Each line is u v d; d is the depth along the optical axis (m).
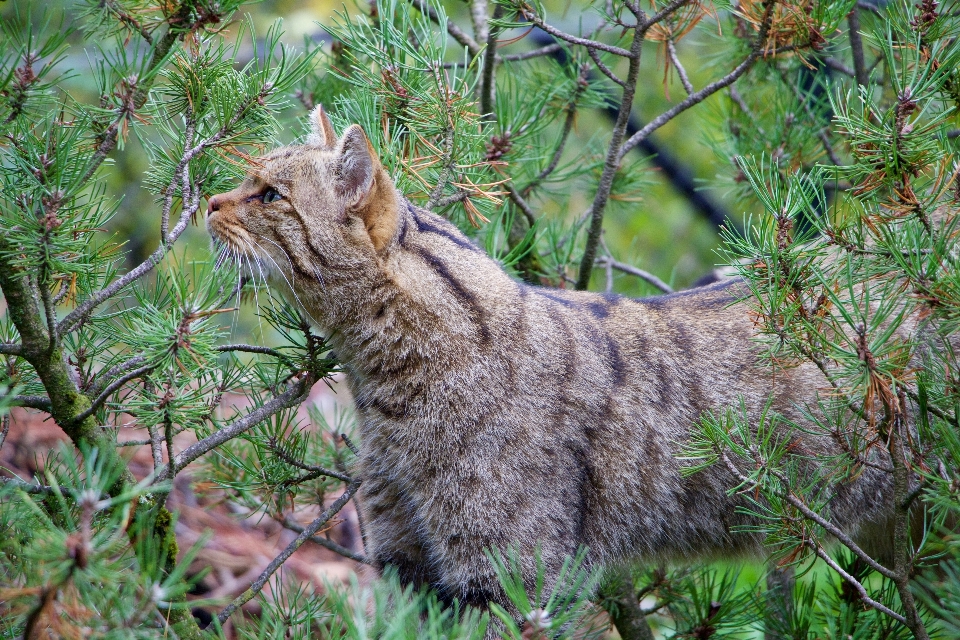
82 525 2.99
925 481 4.21
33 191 3.91
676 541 5.67
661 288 7.48
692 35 11.20
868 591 5.72
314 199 5.05
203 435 5.26
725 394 5.48
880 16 6.47
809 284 4.29
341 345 5.25
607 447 5.29
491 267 5.36
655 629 7.80
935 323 4.50
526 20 6.07
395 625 3.46
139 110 4.31
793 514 4.49
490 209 6.23
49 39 3.95
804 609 5.74
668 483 5.46
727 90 7.49
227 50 5.75
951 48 5.12
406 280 5.05
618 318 5.64
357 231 5.02
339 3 10.64
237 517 6.60
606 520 5.40
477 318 5.08
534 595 4.93
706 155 10.94
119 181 9.48
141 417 4.37
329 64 6.57
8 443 6.82
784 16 6.03
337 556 7.36
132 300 6.18
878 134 4.35
